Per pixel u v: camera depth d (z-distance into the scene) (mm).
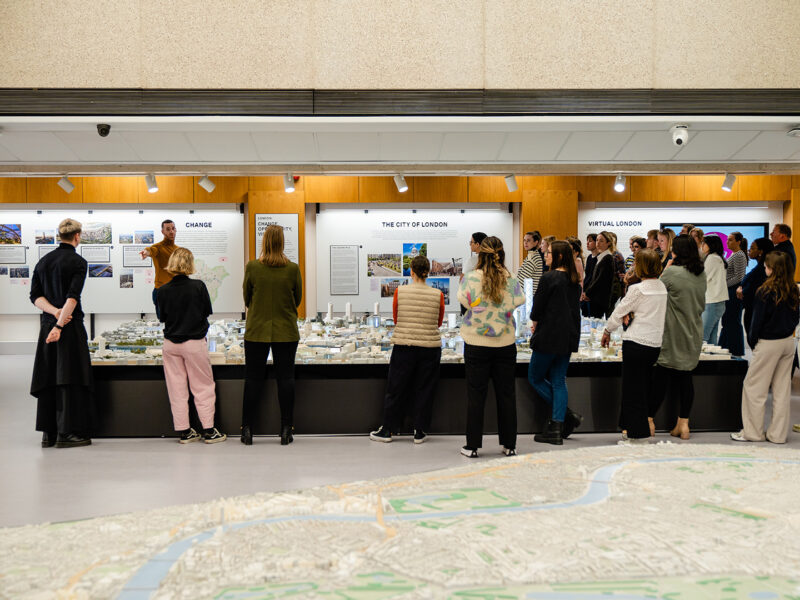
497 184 11688
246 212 11852
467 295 5004
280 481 4445
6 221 11781
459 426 5941
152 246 8094
